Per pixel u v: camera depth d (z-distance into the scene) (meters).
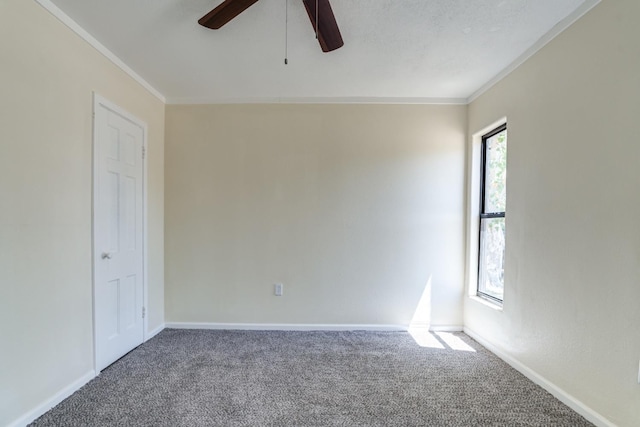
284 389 2.11
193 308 3.28
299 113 3.25
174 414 1.83
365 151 3.25
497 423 1.77
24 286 1.70
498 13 1.92
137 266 2.78
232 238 3.26
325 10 1.62
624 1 1.59
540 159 2.19
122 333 2.57
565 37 1.97
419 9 1.88
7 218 1.61
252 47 2.31
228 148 3.26
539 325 2.18
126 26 2.06
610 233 1.67
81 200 2.10
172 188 3.26
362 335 3.12
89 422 1.75
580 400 1.85
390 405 1.94
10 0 1.62
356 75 2.76
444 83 2.90
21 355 1.68
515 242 2.45
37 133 1.77
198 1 1.82
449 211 3.24
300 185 3.25
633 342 1.55
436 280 3.26
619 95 1.62
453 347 2.83
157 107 3.12
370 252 3.25
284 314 3.27
